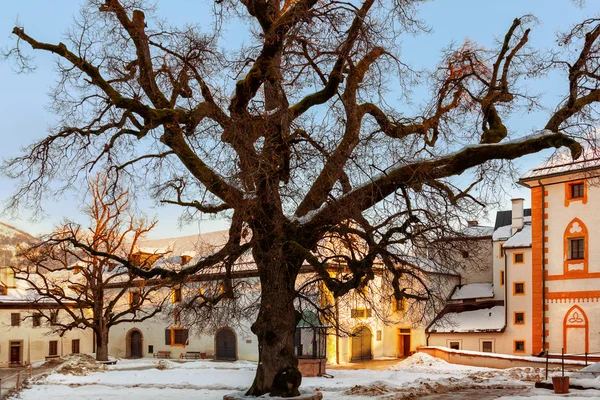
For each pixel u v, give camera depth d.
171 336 56.72
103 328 43.88
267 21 18.44
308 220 17.48
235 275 19.50
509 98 19.98
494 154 17.09
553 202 40.25
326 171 16.91
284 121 16.84
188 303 19.61
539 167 41.31
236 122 16.08
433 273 18.38
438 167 17.33
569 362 34.72
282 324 18.12
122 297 60.94
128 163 20.19
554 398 20.45
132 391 27.28
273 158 16.28
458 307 54.44
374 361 49.91
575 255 39.00
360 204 16.81
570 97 18.97
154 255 49.97
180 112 17.56
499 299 53.53
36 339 57.16
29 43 18.64
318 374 33.12
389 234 16.55
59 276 62.88
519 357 38.16
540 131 17.19
